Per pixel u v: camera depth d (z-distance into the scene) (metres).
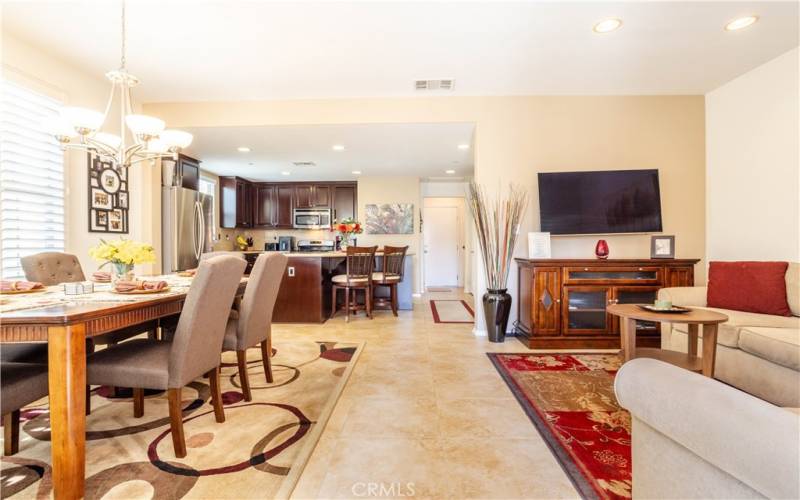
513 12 2.37
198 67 3.11
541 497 1.36
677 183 3.74
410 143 4.57
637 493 0.96
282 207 7.11
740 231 3.34
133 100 3.79
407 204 7.02
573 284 3.36
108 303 1.56
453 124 3.85
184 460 1.61
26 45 2.68
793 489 0.57
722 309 2.73
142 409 2.03
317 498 1.36
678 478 0.82
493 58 2.98
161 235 4.22
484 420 1.98
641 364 0.95
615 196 3.65
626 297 3.40
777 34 2.63
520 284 3.74
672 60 3.02
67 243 2.98
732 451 0.66
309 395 2.35
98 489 1.41
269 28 2.54
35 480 1.48
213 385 1.95
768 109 3.07
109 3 2.24
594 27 2.54
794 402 1.92
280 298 4.50
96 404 2.20
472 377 2.63
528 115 3.78
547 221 3.69
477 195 3.69
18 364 1.55
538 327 3.38
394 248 4.89
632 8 2.33
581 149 3.77
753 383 2.13
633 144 3.76
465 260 7.49
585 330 3.37
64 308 1.44
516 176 3.79
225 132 4.08
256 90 3.60
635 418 0.96
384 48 2.82
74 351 1.33
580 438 1.79
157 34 2.60
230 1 2.23
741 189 3.33
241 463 1.59
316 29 2.55
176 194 4.34
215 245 6.38
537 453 1.66
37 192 2.74
